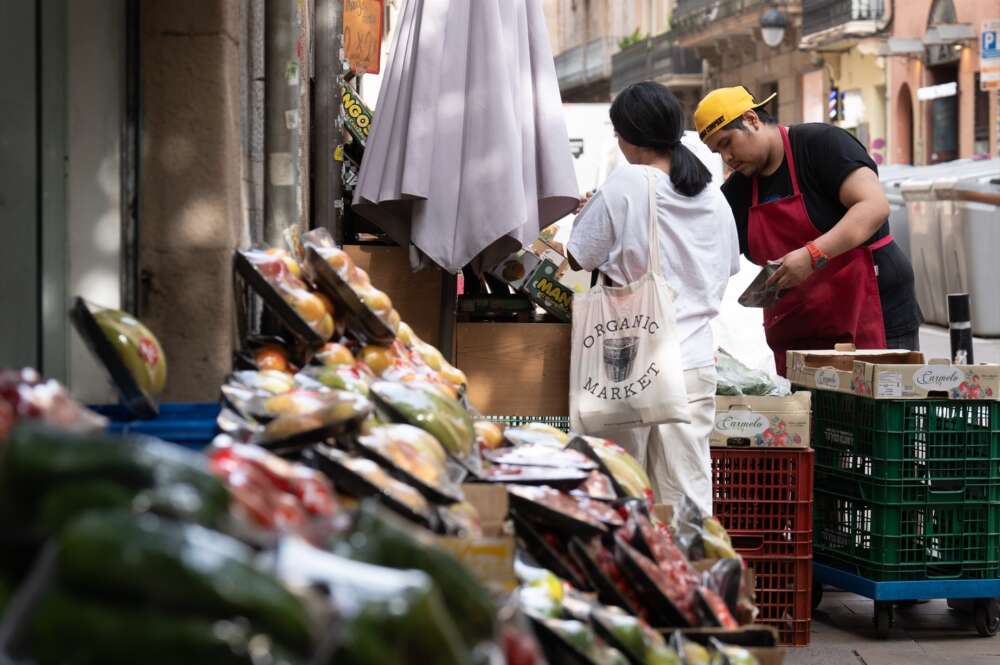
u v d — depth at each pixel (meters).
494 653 2.29
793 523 8.13
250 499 2.46
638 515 4.48
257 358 5.35
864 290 9.20
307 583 2.01
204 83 5.68
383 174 7.23
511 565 3.53
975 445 8.20
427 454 4.05
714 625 4.21
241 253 5.21
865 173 9.00
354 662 1.89
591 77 77.38
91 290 5.40
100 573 1.81
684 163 7.27
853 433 8.38
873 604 9.09
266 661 1.80
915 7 42.12
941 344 23.89
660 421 6.93
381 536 2.30
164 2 5.66
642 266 7.18
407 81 7.29
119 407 4.62
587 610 3.69
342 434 3.88
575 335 7.09
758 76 56.59
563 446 5.27
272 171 7.02
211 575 1.82
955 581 8.10
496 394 7.65
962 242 23.97
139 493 2.01
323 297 5.52
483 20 7.23
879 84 45.91
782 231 9.23
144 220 5.68
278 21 6.97
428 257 7.36
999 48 36.88
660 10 68.81
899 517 8.11
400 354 5.61
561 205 7.55
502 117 7.14
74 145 5.23
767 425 8.10
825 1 46.38
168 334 5.70
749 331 10.99
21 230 4.81
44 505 1.99
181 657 1.78
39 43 4.92
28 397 2.73
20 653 1.82
